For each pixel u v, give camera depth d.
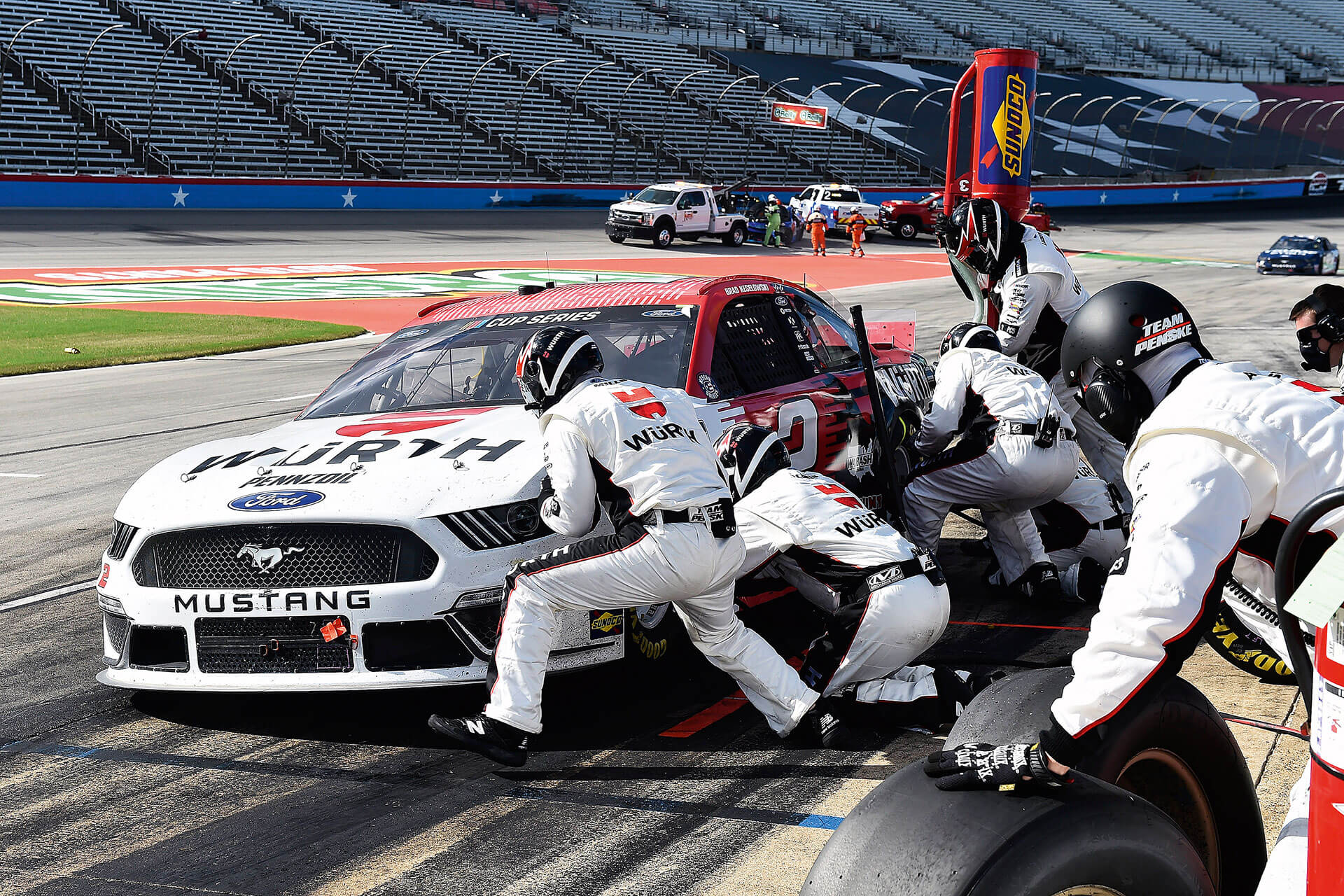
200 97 42.09
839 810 3.29
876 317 6.41
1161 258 35.97
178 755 3.78
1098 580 5.21
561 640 3.74
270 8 49.44
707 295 4.96
